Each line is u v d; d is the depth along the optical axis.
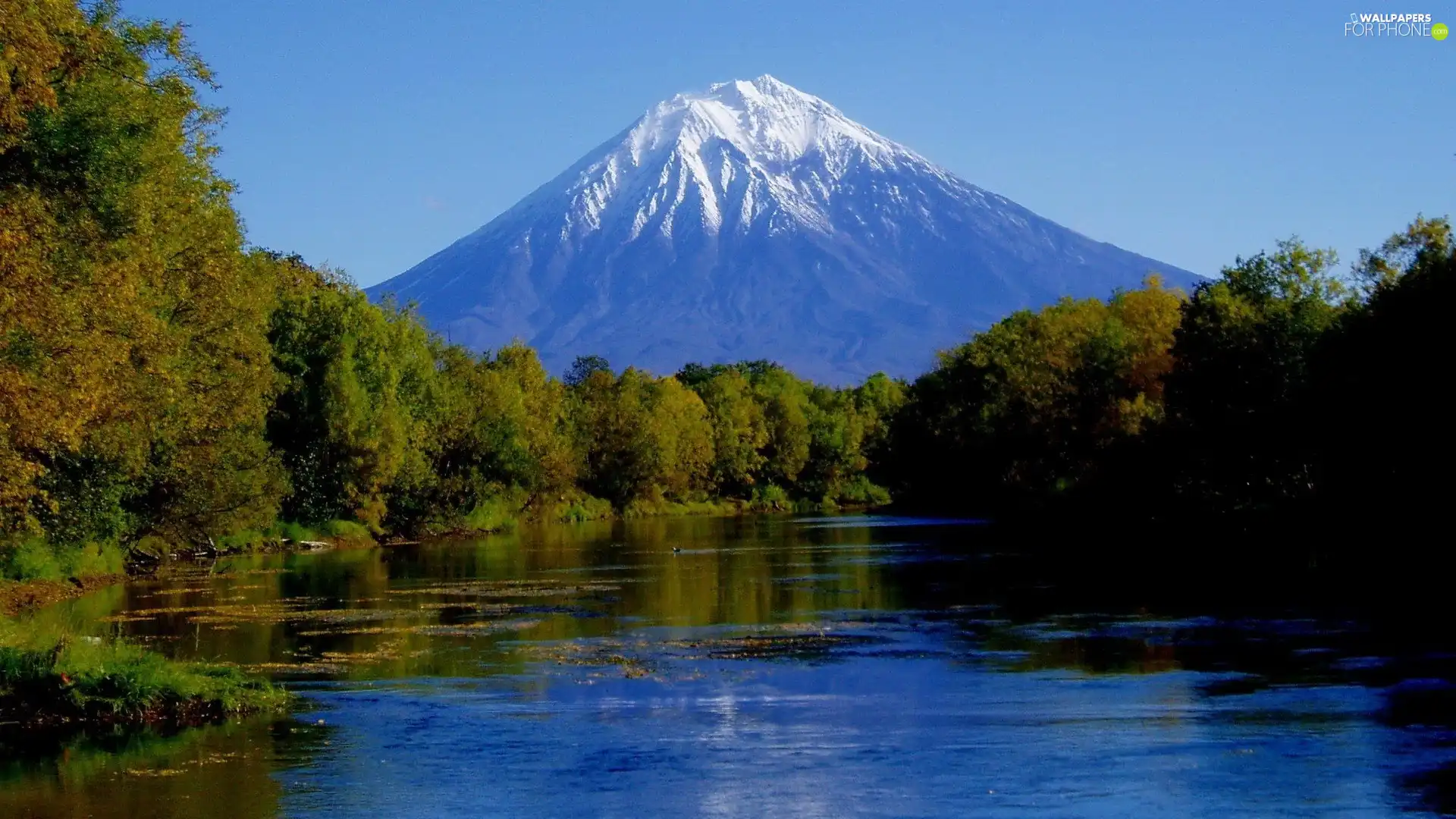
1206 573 47.94
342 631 36.41
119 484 49.34
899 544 72.38
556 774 19.42
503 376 106.75
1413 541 45.56
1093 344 86.88
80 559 50.41
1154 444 71.25
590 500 126.94
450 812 17.47
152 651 30.41
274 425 78.06
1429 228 52.28
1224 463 62.94
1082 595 42.72
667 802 17.70
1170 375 68.25
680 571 56.84
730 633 35.38
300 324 79.12
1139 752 19.95
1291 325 60.22
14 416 29.14
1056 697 24.88
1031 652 30.70
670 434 138.25
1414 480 47.09
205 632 36.25
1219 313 62.44
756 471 162.88
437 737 22.12
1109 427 81.50
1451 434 45.22
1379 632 31.78
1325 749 19.81
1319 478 55.91
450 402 95.25
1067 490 91.25
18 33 28.11
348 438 79.31
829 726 22.64
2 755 21.03
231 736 22.41
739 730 22.39
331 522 79.94
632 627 36.97
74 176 35.78
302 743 21.73
